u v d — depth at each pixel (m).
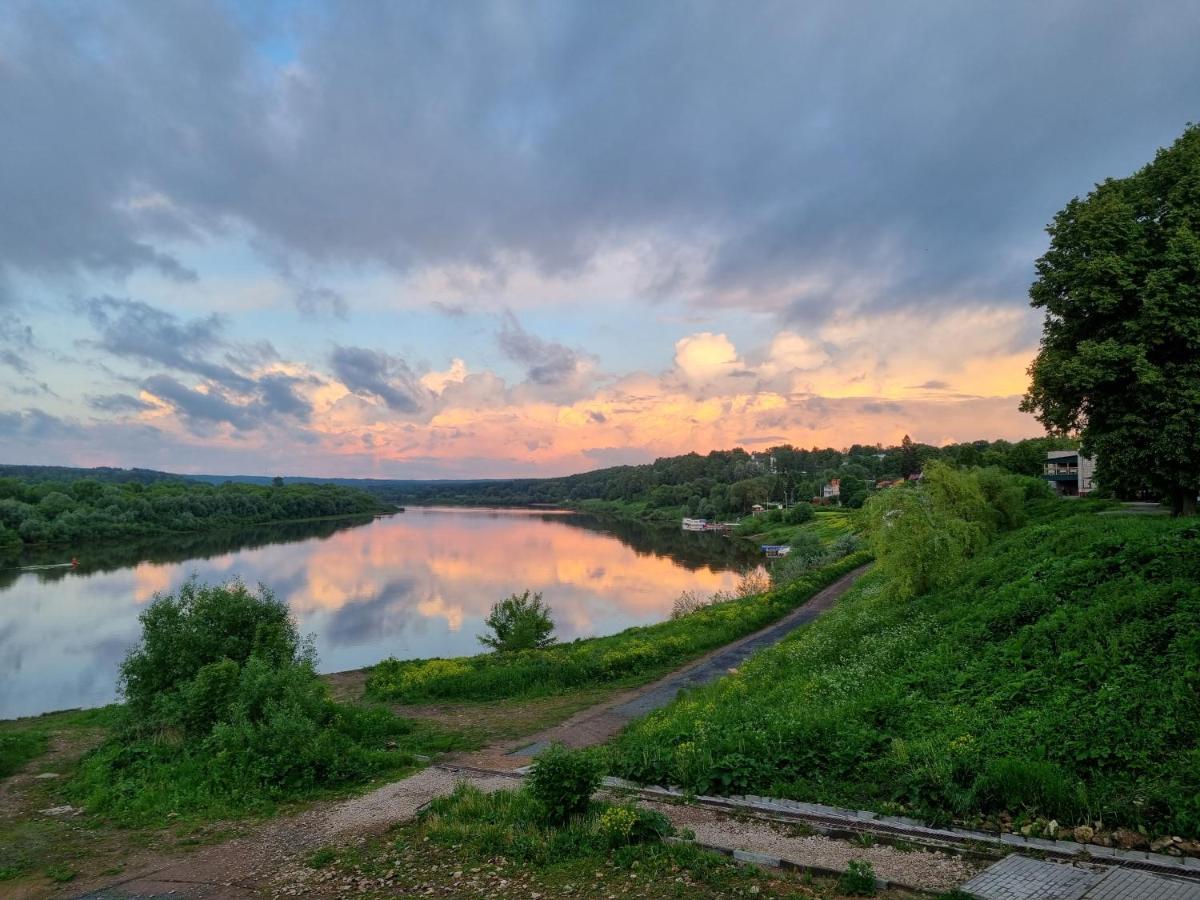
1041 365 23.92
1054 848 6.51
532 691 19.78
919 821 7.46
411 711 18.09
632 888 6.57
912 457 106.81
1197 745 7.36
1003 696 9.79
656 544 94.31
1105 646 10.14
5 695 27.25
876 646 15.10
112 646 35.16
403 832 8.91
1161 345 21.83
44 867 8.55
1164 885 5.68
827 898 6.05
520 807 8.97
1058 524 21.77
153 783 11.84
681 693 17.17
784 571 41.72
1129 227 22.33
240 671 15.21
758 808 8.35
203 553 77.62
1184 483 21.95
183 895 7.50
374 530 118.62
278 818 10.09
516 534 112.44
